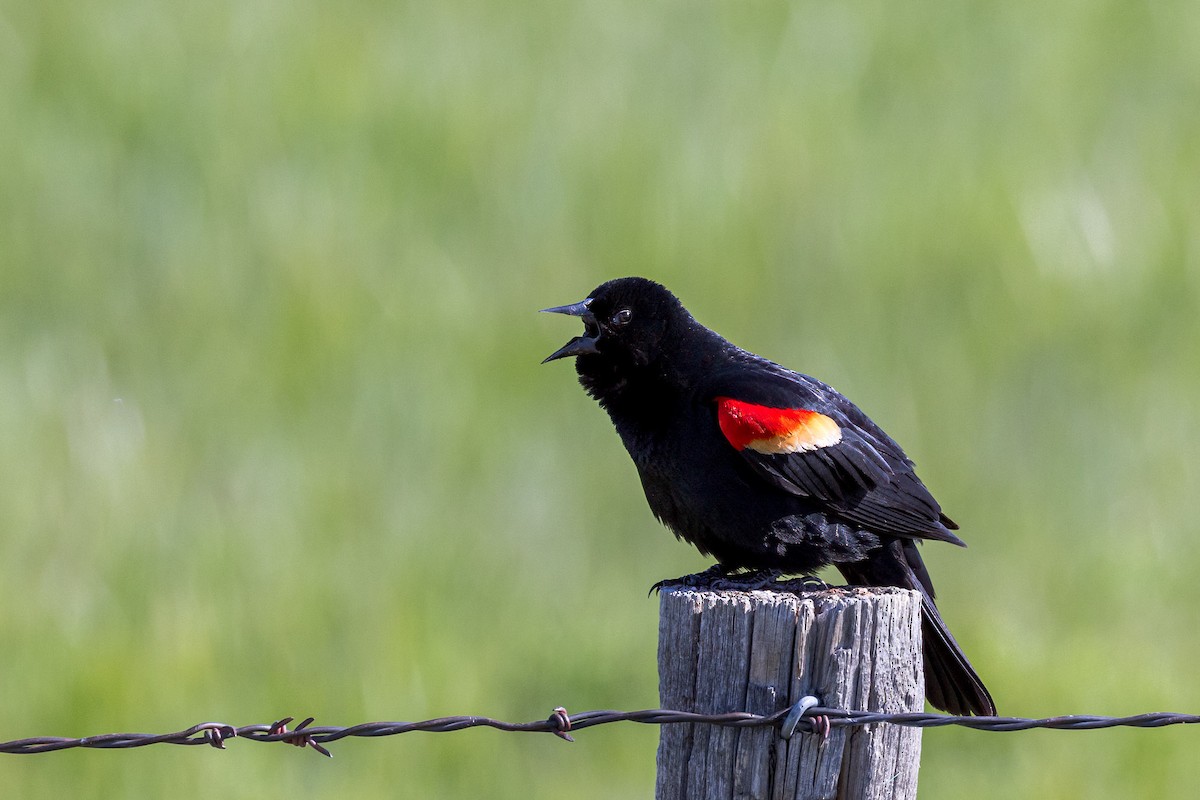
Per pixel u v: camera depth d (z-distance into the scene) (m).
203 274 16.59
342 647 11.26
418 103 19.86
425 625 11.49
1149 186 19.41
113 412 14.38
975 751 9.92
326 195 17.98
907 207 18.28
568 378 14.98
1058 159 19.86
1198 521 13.89
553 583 12.71
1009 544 13.63
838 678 5.33
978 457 14.87
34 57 20.34
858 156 19.48
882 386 15.66
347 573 12.34
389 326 15.64
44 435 13.93
